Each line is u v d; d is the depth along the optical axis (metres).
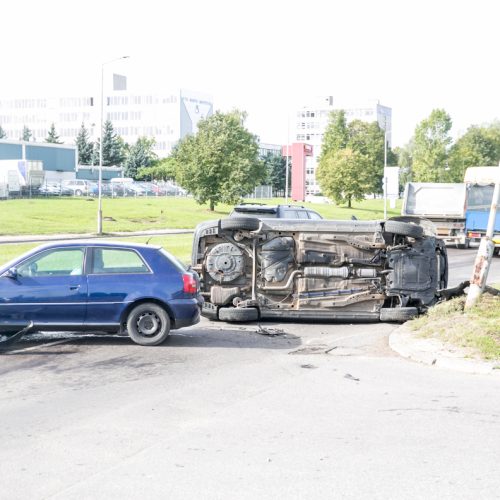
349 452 6.10
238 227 13.58
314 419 7.14
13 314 10.88
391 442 6.39
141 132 169.50
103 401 7.86
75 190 84.50
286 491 5.21
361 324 13.70
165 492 5.20
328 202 111.94
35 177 75.38
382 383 8.77
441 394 8.21
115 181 106.94
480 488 5.26
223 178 66.19
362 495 5.12
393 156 114.25
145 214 59.53
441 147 90.88
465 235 36.09
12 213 53.03
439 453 6.08
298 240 13.69
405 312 13.53
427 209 37.03
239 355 10.59
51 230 44.09
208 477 5.50
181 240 36.91
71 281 11.02
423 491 5.20
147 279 11.17
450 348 10.30
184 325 11.32
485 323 11.01
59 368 9.60
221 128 67.62
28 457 5.98
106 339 11.80
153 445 6.29
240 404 7.73
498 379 9.02
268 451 6.13
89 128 172.00
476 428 6.83
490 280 20.30
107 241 11.38
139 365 9.81
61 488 5.29
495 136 103.56
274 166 133.00
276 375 9.21
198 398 8.00
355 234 13.69
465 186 36.22
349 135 109.31
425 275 13.71
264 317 13.81
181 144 69.44
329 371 9.48
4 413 7.37
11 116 178.50
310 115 195.75
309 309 13.67
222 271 13.72
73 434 6.63
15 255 26.95
